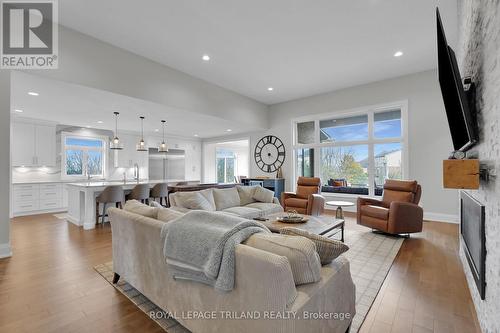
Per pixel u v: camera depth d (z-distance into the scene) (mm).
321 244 1496
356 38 3953
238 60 4711
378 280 2525
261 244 1373
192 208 3887
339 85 6117
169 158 9305
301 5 3160
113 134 7977
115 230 2404
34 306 2031
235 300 1315
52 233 4270
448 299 2172
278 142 7645
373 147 5992
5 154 3088
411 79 5391
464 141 1899
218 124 7043
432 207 5145
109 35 3820
